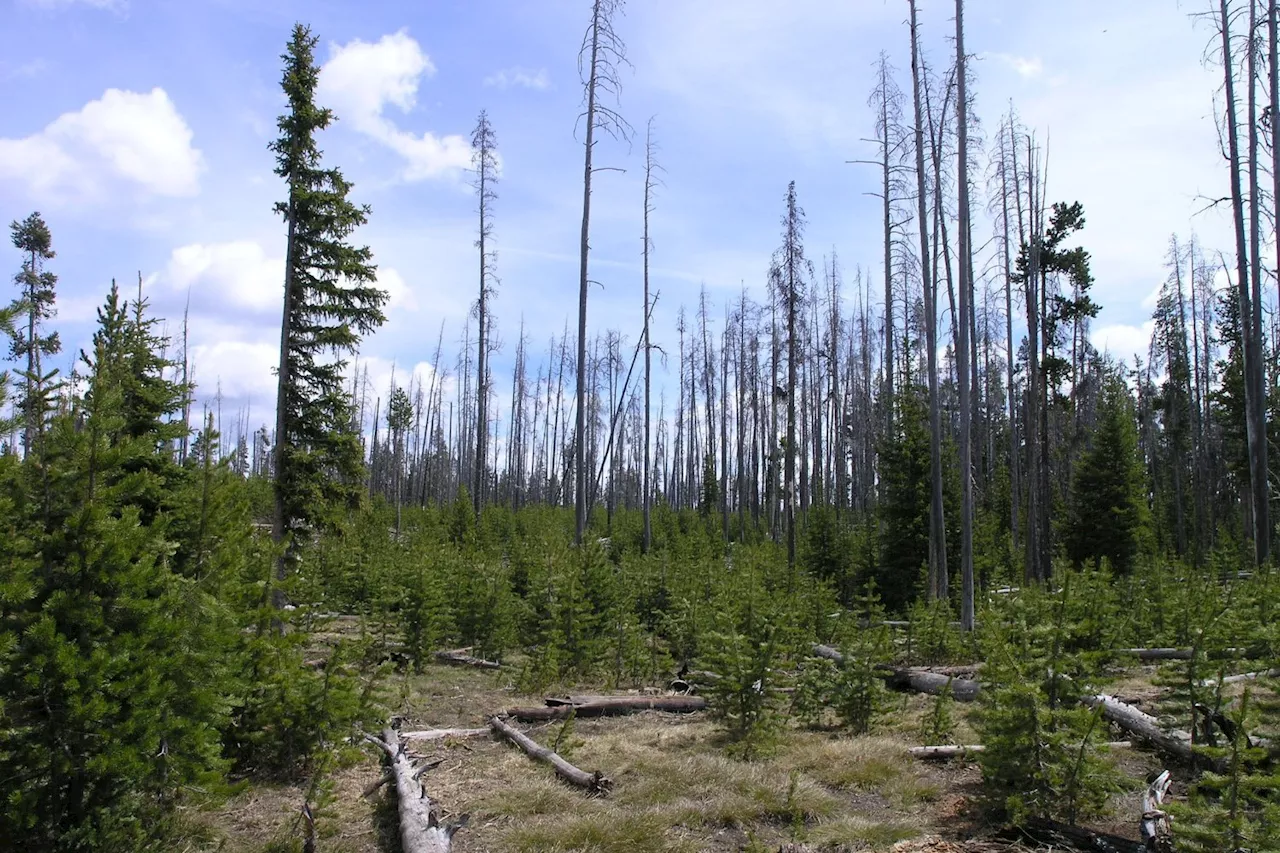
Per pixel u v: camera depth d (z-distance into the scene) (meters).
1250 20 16.17
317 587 12.97
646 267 30.56
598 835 6.00
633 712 10.59
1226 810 4.84
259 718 7.55
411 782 6.96
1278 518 27.81
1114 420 24.47
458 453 62.34
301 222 15.74
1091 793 6.04
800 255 25.62
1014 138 23.30
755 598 11.63
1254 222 16.53
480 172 30.33
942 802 6.84
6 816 4.73
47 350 23.06
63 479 5.33
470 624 14.75
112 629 5.16
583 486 21.06
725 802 6.66
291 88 15.44
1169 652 11.86
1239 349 28.72
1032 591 7.68
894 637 14.05
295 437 15.85
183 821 6.17
